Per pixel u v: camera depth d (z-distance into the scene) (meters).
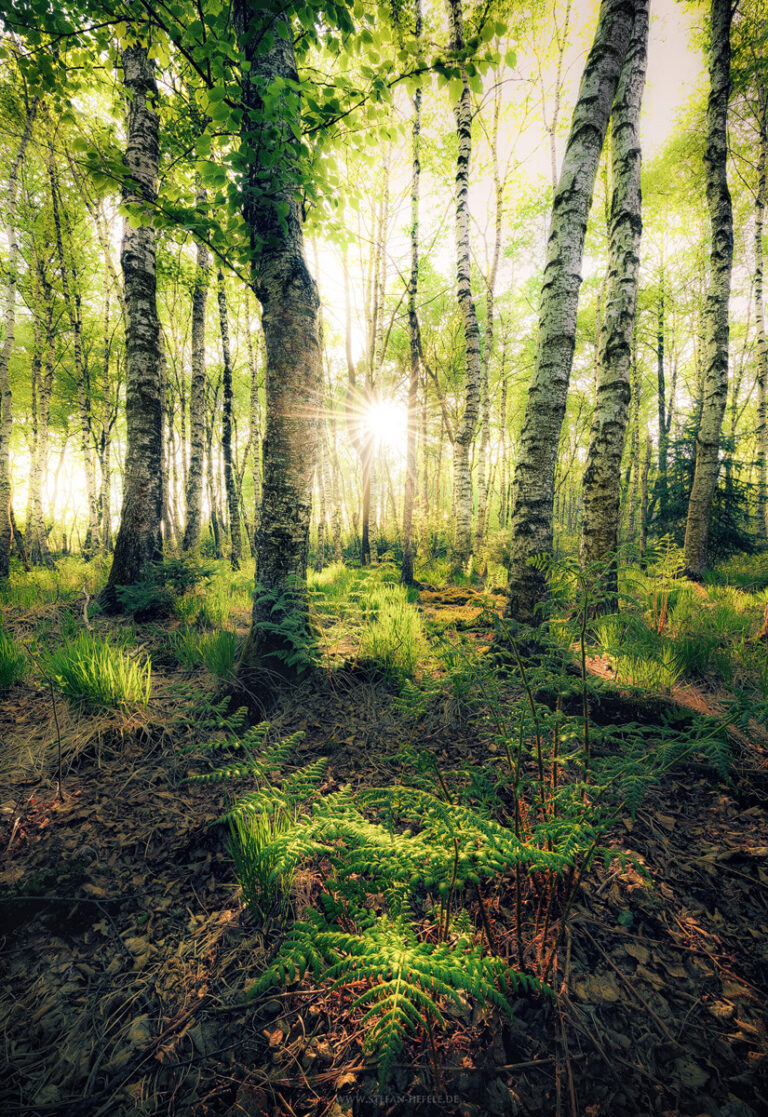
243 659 3.52
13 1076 1.24
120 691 2.99
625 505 17.45
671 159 12.27
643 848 1.98
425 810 1.57
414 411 7.84
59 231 10.27
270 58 3.11
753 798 2.25
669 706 2.88
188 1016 1.41
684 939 1.59
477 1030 1.35
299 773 2.02
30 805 2.31
